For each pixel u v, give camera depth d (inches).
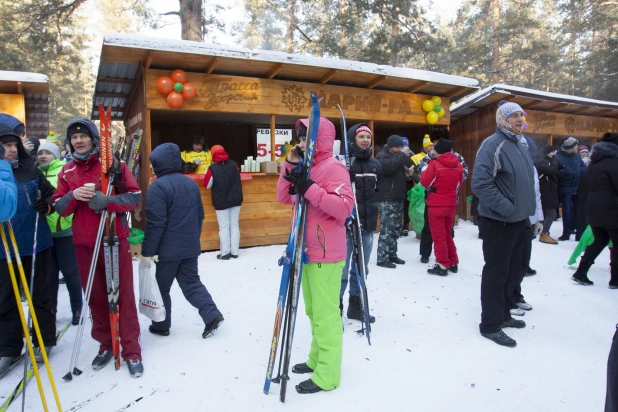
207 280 197.6
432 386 106.9
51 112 868.6
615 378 60.5
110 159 110.1
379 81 282.5
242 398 101.3
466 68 856.3
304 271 108.9
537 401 101.0
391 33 665.0
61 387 106.3
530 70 1098.1
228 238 238.8
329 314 103.1
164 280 131.6
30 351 90.6
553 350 127.8
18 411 96.4
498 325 133.6
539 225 215.8
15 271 114.7
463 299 172.1
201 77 243.3
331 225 101.3
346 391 104.1
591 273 211.9
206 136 347.6
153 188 126.4
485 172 129.6
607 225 177.0
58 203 108.7
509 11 897.5
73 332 141.3
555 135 434.6
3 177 90.9
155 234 126.0
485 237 134.8
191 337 136.0
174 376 111.7
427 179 204.1
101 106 105.4
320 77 276.4
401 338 134.8
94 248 108.3
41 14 436.8
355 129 155.1
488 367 117.0
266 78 264.7
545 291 183.8
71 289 143.7
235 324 146.4
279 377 99.7
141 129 238.2
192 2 393.7
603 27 811.4
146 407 97.7
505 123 131.1
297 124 107.5
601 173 177.9
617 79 835.4
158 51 217.0
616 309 162.6
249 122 339.3
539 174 282.4
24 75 251.8
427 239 229.1
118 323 115.0
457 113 378.9
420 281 196.7
